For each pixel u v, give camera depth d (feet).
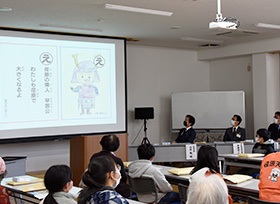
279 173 9.05
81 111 24.89
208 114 31.35
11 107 22.91
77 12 20.13
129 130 31.24
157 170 12.60
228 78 33.76
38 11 19.84
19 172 18.70
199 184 5.16
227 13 20.71
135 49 31.48
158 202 12.73
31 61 23.47
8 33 22.77
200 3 18.52
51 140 25.38
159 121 32.76
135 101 31.45
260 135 18.58
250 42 30.37
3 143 22.59
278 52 29.81
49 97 24.02
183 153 21.20
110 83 25.81
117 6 18.61
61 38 24.30
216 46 32.42
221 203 5.03
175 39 28.91
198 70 34.88
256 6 19.25
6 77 22.77
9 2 18.06
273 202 8.53
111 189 6.63
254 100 30.63
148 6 19.01
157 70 32.58
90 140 18.89
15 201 12.23
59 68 24.27
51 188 7.55
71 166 19.80
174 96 31.89
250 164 17.92
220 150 21.52
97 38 25.39
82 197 6.60
